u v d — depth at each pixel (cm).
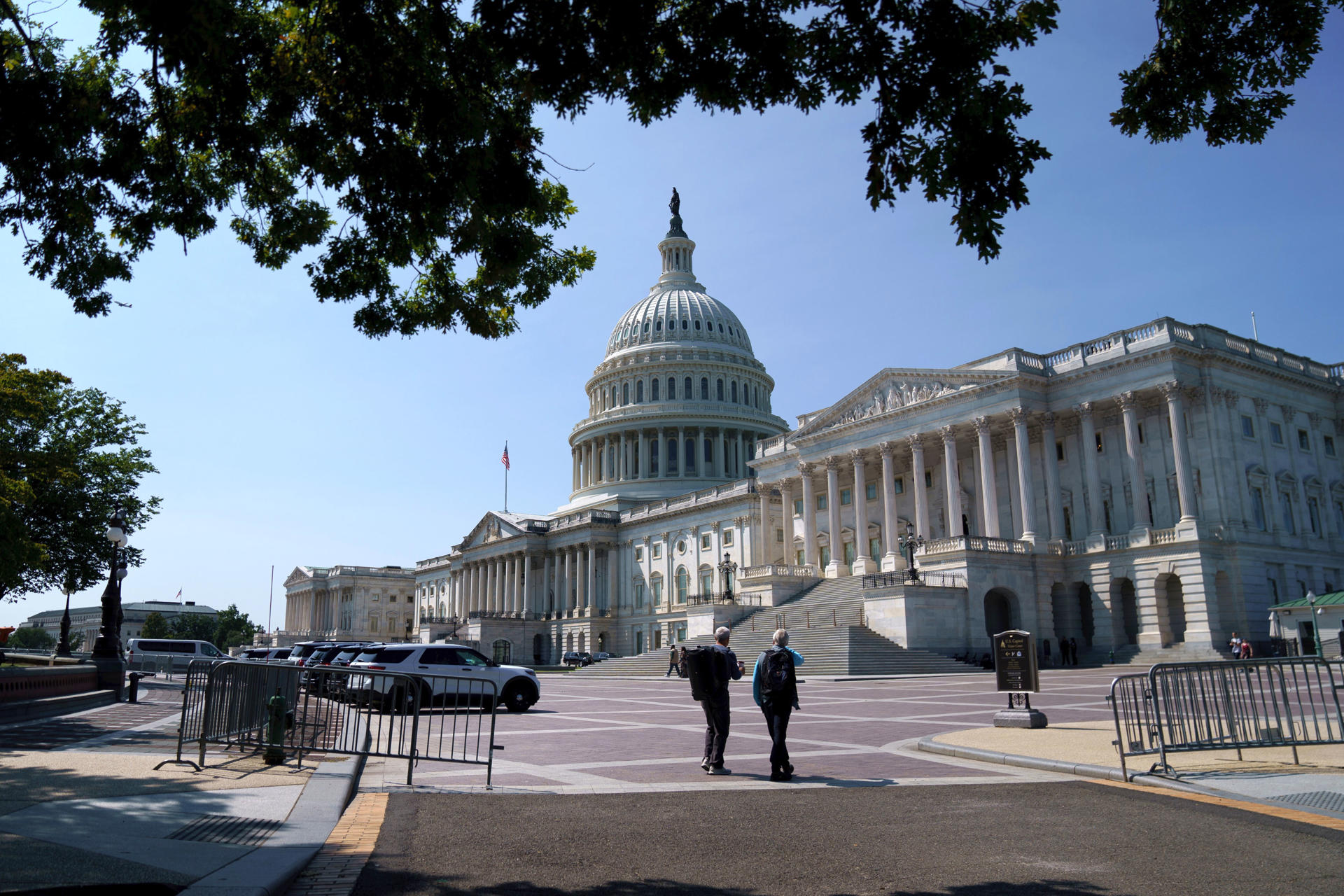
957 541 6266
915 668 5506
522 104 1444
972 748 1748
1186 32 1291
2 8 1295
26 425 4947
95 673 3353
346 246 1661
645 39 1171
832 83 1162
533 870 916
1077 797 1282
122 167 1468
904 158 1192
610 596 11875
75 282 1605
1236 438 6191
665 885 860
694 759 1759
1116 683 1444
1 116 1348
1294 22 1247
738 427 13462
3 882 754
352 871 909
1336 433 7050
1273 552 6112
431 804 1278
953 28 1087
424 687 3072
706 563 10444
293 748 1598
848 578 7431
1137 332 6275
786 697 1500
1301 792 1256
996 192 1157
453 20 1316
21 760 1557
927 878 880
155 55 1262
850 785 1420
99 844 924
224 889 774
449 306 1780
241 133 1448
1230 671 1517
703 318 14450
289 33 1406
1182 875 873
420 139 1423
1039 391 6738
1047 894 819
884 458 7538
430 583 16388
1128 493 6419
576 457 14575
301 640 18088
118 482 5406
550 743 2052
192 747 1831
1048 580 6431
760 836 1065
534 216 1653
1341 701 2448
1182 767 1485
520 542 12812
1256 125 1351
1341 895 801
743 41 1132
